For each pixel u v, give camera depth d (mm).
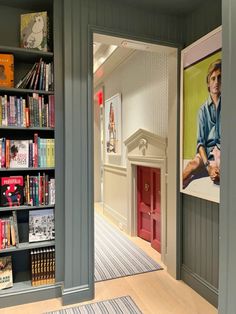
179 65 2576
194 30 2453
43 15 2250
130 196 4059
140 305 2223
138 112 3809
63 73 2225
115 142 4684
